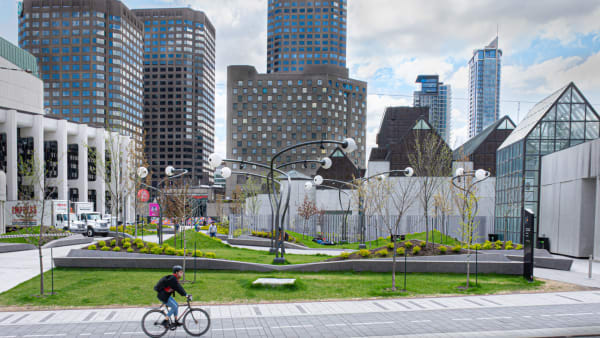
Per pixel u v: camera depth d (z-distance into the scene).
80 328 10.77
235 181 126.50
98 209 80.75
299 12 161.38
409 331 10.70
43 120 69.88
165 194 38.00
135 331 10.55
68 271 18.97
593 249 30.14
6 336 10.10
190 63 166.75
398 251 21.55
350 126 138.38
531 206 37.41
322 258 25.23
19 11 133.38
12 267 20.89
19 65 89.06
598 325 11.34
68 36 129.25
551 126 37.53
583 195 31.05
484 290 16.06
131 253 21.00
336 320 11.71
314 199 63.25
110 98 130.88
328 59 160.25
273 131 129.38
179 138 162.62
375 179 43.53
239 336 10.22
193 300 13.87
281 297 14.39
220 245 32.62
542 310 13.06
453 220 46.78
